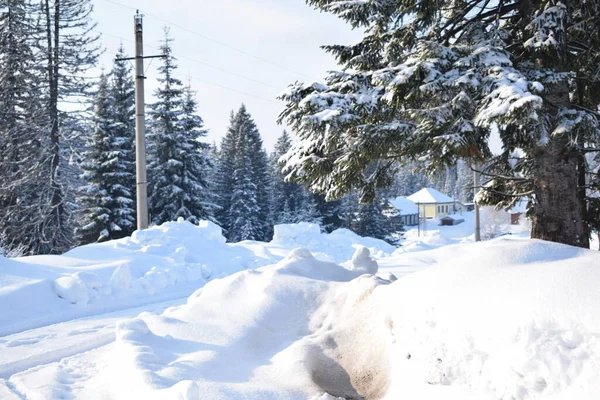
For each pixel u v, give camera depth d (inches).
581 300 153.4
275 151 2847.0
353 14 347.3
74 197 1184.8
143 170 644.7
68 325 334.6
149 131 1487.5
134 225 1314.0
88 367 252.2
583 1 298.2
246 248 700.0
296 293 289.6
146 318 281.1
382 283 267.7
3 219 1120.2
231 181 2096.5
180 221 656.4
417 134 289.9
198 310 287.6
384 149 299.7
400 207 3553.2
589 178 373.1
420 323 188.5
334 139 312.8
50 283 380.2
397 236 2234.3
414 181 4896.7
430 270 223.1
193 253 581.6
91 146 1326.3
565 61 296.0
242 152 2048.5
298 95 325.1
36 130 1144.2
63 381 231.9
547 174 299.0
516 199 385.4
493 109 247.1
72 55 1159.6
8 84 1159.6
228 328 258.8
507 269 193.5
